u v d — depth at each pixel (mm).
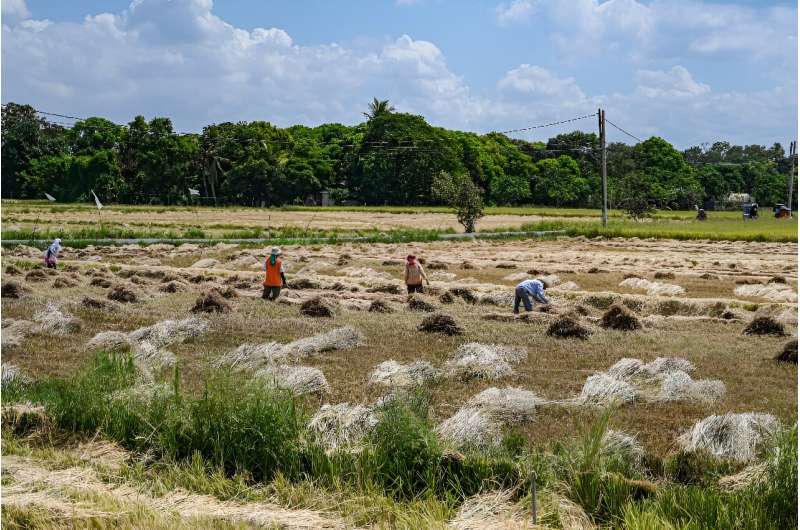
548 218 75375
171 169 96500
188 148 97438
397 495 7863
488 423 9156
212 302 17281
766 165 125938
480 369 11750
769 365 12375
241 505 7723
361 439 8664
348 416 9164
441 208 88125
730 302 18953
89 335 14844
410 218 72250
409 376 11523
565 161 116875
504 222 67625
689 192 105000
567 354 13172
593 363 12539
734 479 7582
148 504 7684
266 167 96250
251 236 46094
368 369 12250
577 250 39188
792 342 12703
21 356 13148
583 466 7844
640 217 63969
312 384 10992
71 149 112750
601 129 52812
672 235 47500
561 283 24031
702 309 18625
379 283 23391
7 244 38000
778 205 76500
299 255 33938
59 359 13023
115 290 19188
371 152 103812
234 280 23719
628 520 6961
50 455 8852
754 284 23844
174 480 8281
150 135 98062
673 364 11805
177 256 34219
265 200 100125
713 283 24406
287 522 7305
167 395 9883
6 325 15086
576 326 14555
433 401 10523
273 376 11000
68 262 30094
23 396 10359
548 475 7746
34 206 79438
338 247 40312
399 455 8141
